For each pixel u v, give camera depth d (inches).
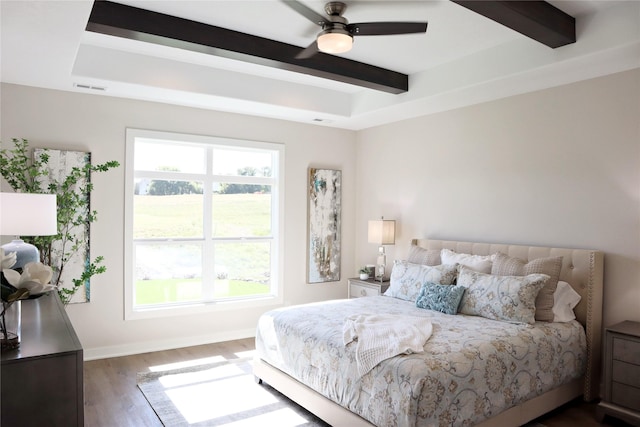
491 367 103.9
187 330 189.6
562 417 125.5
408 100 173.6
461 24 126.6
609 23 116.0
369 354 103.2
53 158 158.7
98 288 169.5
